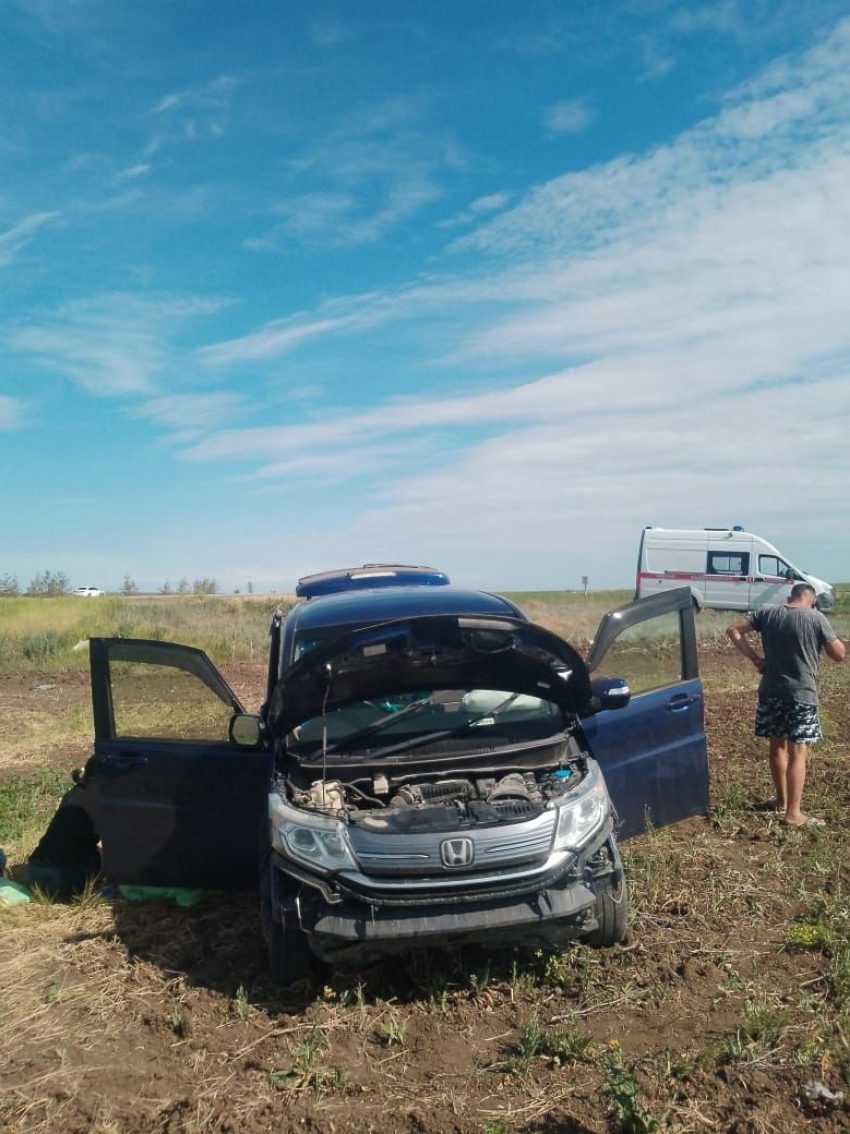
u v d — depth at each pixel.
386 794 4.89
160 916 5.97
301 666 4.90
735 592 27.23
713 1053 3.88
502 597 6.27
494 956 5.00
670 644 6.05
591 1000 4.49
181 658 5.80
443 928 4.35
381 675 5.18
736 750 9.47
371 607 5.95
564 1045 4.00
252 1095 3.90
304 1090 3.91
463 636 4.97
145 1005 4.77
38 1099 3.98
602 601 33.38
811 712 6.94
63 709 15.70
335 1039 4.32
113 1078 4.12
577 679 5.26
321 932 4.40
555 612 27.16
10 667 21.73
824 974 4.54
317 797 4.73
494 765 5.04
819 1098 3.56
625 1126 3.48
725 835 6.73
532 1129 3.56
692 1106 3.58
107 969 5.22
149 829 5.69
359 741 5.17
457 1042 4.23
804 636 6.94
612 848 4.82
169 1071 4.15
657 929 5.20
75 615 30.73
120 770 5.73
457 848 4.41
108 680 5.81
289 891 4.67
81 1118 3.83
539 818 4.54
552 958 4.82
